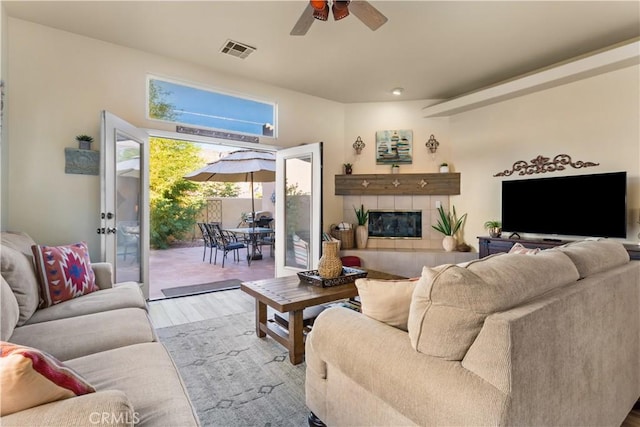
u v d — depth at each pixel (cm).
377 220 522
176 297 389
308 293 243
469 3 271
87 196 322
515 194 408
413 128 514
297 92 479
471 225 471
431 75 418
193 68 389
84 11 283
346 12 223
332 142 516
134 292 234
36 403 75
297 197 452
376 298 141
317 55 365
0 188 272
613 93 337
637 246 307
